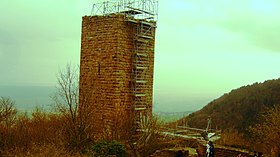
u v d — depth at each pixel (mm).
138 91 32719
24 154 18828
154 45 34625
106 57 31594
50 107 34531
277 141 34781
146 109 33500
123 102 31547
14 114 30250
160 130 30609
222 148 26859
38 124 27422
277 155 30172
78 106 27656
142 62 33062
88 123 27062
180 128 40125
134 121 30969
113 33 31188
